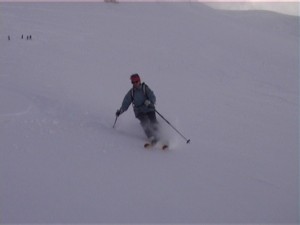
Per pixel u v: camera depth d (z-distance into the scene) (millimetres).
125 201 5383
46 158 6289
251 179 6684
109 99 10203
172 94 11773
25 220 4645
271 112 11438
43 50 14633
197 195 5848
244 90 13609
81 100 9594
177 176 6387
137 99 7758
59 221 4723
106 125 8305
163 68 15117
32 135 7055
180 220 5105
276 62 19125
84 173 6004
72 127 7785
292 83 15500
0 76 10383
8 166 5832
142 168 6504
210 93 12562
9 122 7387
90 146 7047
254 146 8422
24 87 9664
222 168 6980
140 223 4914
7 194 5105
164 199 5586
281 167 7402
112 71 13422
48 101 8930
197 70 15633
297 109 12141
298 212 5738
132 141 7676
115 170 6277
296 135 9570
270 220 5418
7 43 14836
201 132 8820
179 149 7590
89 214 4953
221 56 18672
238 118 10367
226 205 5672
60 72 12047
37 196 5176
